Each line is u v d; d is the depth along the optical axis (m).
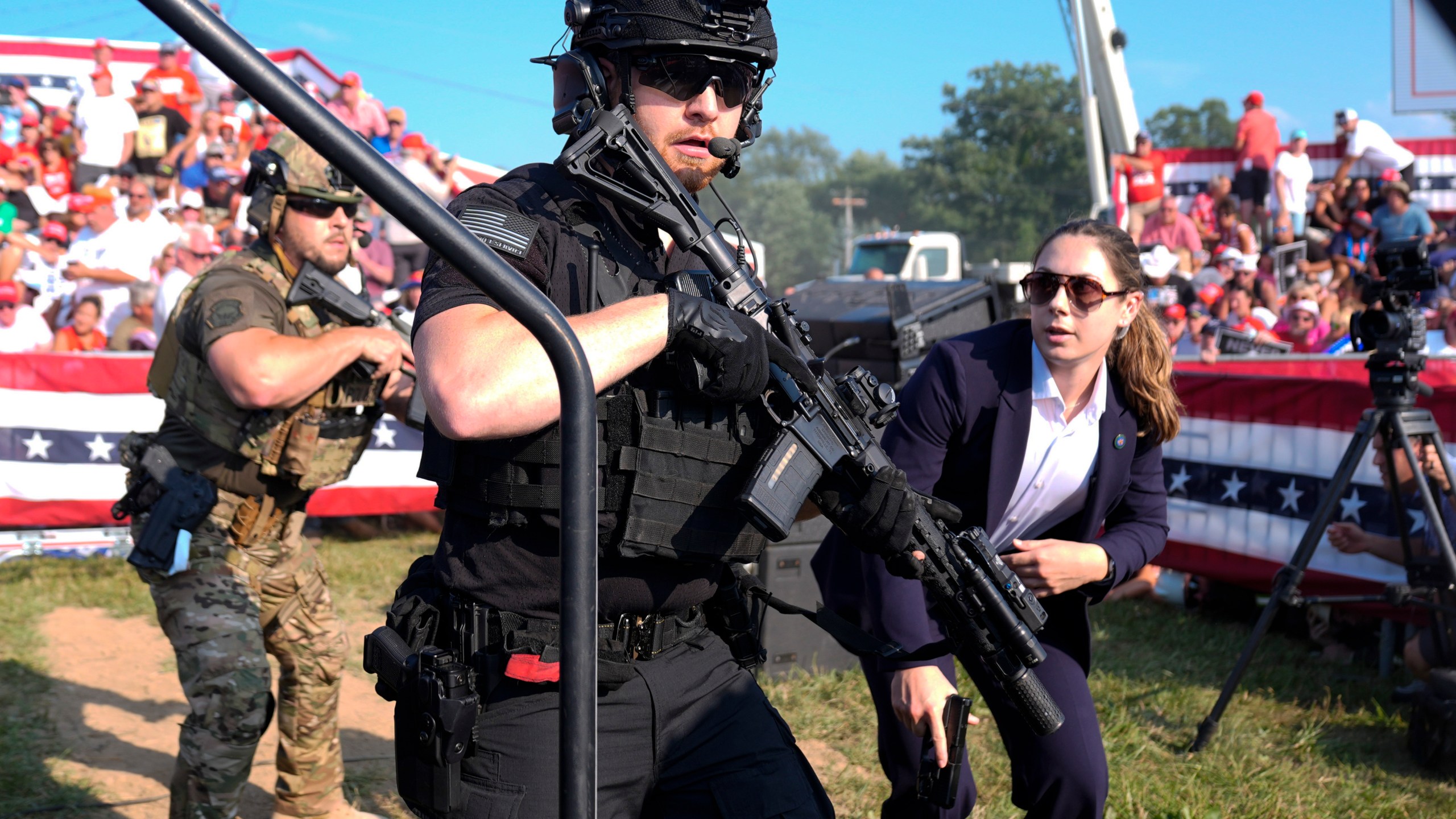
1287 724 4.23
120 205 9.48
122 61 9.58
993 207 91.25
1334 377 7.38
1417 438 4.32
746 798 1.66
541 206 1.60
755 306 1.65
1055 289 2.21
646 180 1.58
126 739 3.82
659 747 1.64
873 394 1.68
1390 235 10.73
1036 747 2.27
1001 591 1.86
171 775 3.57
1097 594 2.38
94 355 6.23
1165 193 11.41
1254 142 11.08
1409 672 4.76
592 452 1.01
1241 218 11.28
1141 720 4.21
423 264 9.28
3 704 3.99
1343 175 11.07
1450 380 6.93
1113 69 15.60
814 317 7.02
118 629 5.04
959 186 92.56
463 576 1.58
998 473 2.31
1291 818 3.39
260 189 2.82
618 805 1.63
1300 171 10.98
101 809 3.28
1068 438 2.33
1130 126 15.71
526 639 1.55
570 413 1.01
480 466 1.53
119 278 9.30
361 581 5.89
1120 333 2.34
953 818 2.37
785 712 4.22
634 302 1.42
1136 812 3.38
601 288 1.58
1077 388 2.31
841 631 1.84
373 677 4.58
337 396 2.85
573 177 1.54
